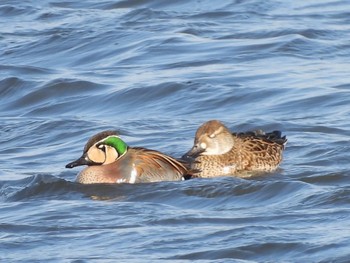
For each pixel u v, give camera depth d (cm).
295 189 1483
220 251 1240
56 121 1978
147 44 2498
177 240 1283
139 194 1514
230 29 2617
